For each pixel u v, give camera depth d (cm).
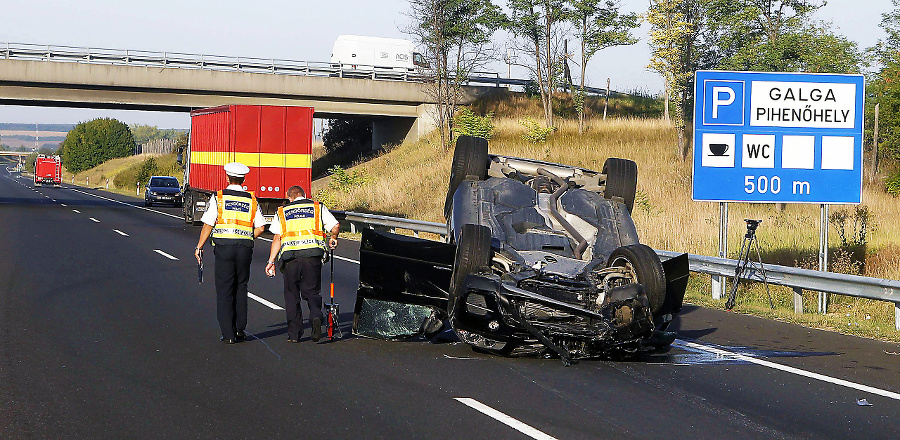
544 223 1056
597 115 5850
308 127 2761
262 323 1123
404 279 988
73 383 779
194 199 3081
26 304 1220
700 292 1552
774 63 3484
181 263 1811
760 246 1861
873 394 797
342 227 3034
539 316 913
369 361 900
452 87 5162
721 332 1142
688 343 1056
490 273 932
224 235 976
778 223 2156
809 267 1664
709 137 1497
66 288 1395
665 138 4300
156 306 1234
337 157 6438
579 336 891
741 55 3603
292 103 5238
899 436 658
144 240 2386
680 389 802
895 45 4181
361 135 6581
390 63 5534
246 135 2700
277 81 5122
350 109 5397
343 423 664
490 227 1033
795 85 1495
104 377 805
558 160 3841
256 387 779
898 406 754
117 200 5681
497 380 822
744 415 711
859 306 1370
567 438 631
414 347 980
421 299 985
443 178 3847
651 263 919
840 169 1491
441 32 4941
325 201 3672
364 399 739
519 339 904
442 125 4900
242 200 991
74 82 4722
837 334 1138
